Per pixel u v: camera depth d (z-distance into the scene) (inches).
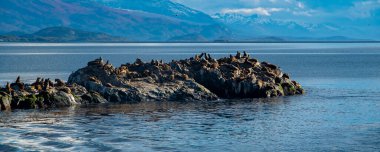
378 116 2581.2
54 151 1863.9
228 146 1974.7
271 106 2918.3
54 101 2832.2
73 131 2185.0
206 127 2303.2
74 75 3260.3
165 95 3107.8
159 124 2361.0
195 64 3503.9
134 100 3038.9
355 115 2618.1
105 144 1971.0
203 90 3198.8
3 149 1877.5
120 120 2443.4
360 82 4429.1
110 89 3053.6
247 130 2247.8
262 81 3412.9
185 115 2600.9
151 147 1943.9
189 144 1996.8
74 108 2770.7
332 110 2780.5
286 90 3462.1
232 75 3388.3
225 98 3253.0
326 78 4877.0
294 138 2098.9
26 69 5930.1
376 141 2031.3
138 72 3383.4
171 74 3326.8
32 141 2000.5
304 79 4768.7
